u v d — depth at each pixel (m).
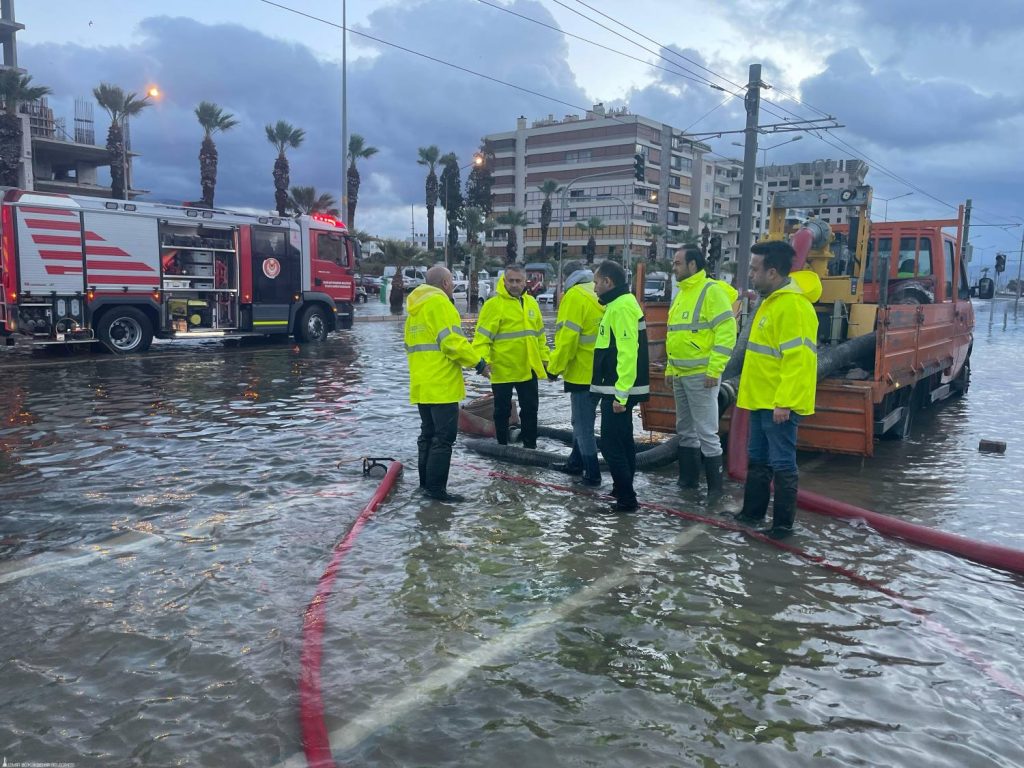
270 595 3.64
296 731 2.53
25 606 3.46
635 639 3.26
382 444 7.16
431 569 4.03
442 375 5.38
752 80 19.45
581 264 6.09
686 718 2.67
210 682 2.84
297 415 8.60
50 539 4.38
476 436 7.93
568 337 5.86
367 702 2.71
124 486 5.52
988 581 4.13
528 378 7.03
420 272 43.62
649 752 2.46
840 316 7.36
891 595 3.86
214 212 16.11
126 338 15.23
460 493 5.63
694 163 102.31
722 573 4.09
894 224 9.64
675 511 5.23
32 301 13.77
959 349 10.28
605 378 5.16
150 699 2.72
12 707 2.65
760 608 3.64
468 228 61.66
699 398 5.68
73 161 46.50
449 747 2.46
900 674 3.04
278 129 47.47
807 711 2.74
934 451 7.54
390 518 4.94
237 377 11.89
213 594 3.63
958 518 5.27
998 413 10.09
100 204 14.45
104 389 10.35
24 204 13.57
